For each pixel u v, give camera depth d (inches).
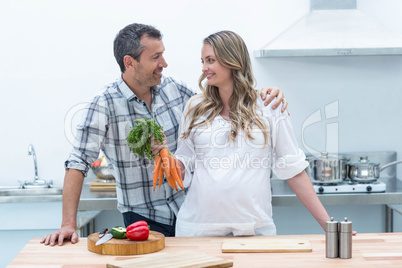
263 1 147.2
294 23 140.9
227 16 147.5
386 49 130.6
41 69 147.5
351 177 137.5
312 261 73.1
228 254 76.9
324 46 131.5
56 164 149.9
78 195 91.1
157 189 100.7
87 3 145.9
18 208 146.3
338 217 151.6
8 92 148.0
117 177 100.7
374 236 85.2
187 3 146.7
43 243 83.5
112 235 80.6
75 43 146.8
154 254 75.7
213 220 87.3
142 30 93.9
